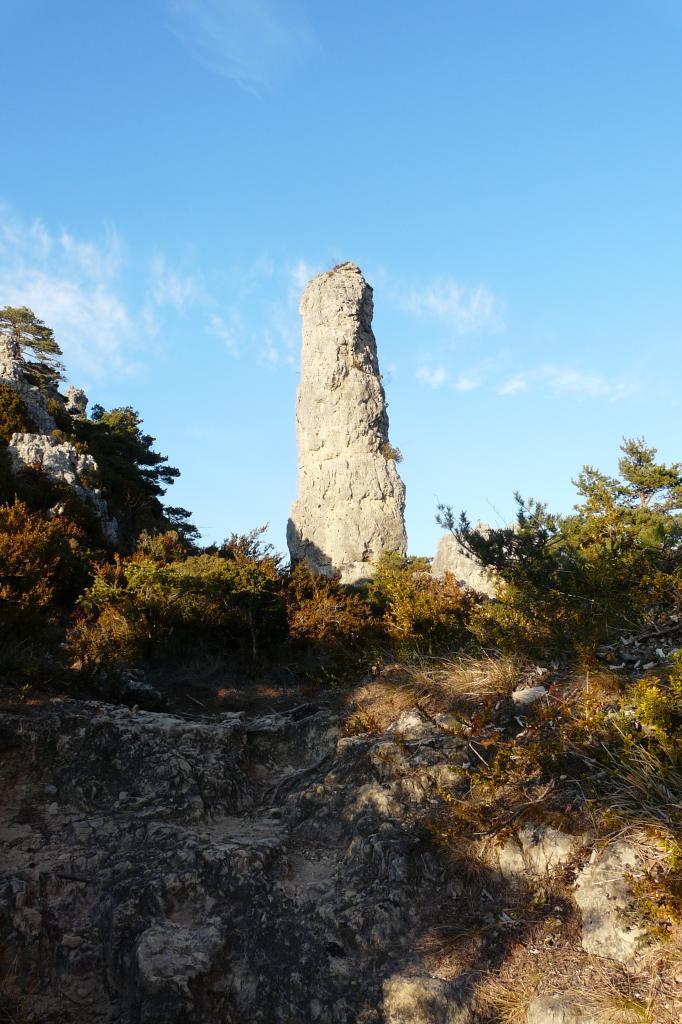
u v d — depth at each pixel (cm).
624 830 421
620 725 488
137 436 4788
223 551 1878
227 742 679
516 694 615
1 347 2920
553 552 752
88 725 661
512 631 712
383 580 1320
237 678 1070
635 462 2039
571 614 683
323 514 5147
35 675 770
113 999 420
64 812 579
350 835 520
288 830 556
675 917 356
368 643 948
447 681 703
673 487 1961
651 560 720
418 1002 376
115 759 632
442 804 506
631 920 371
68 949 440
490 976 377
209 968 406
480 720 561
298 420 5434
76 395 5441
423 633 890
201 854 486
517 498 786
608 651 640
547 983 361
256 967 416
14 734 638
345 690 850
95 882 487
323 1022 389
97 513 2253
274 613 1231
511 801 484
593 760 481
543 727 534
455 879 448
